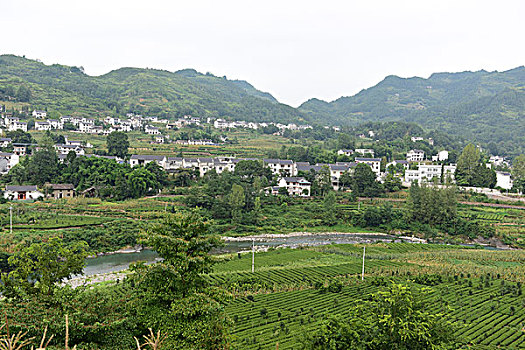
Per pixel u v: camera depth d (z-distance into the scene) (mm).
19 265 38500
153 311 32750
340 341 35250
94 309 30953
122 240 105750
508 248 122438
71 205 125438
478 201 160375
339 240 128500
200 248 36406
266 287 76312
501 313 63969
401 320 33812
